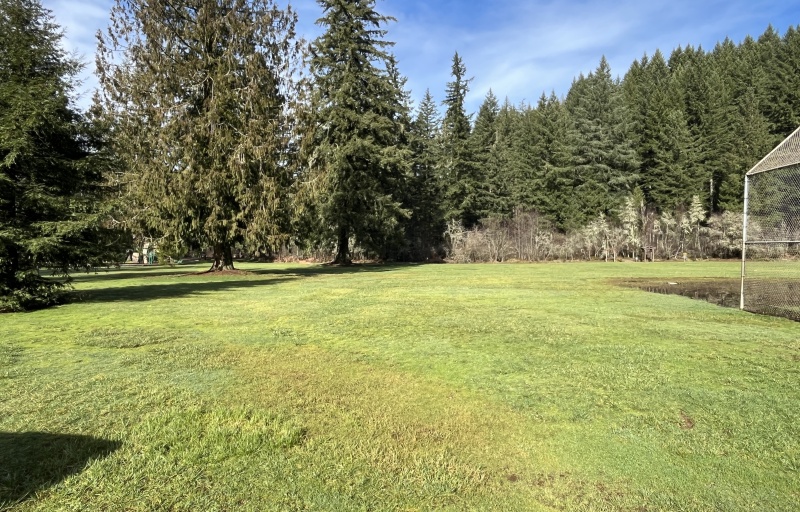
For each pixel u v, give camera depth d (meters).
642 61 65.12
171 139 18.55
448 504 2.67
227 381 4.86
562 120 47.50
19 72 10.99
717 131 44.25
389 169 31.36
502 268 28.28
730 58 52.44
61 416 3.86
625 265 31.81
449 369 5.36
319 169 21.55
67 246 10.84
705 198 42.28
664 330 7.77
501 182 43.78
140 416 3.87
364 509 2.60
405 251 38.53
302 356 5.94
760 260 33.25
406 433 3.60
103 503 2.63
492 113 51.72
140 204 18.83
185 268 31.50
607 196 42.88
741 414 3.96
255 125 19.05
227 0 20.19
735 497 2.72
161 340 6.90
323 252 38.50
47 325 8.22
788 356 5.95
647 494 2.76
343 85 28.62
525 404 4.22
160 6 19.30
